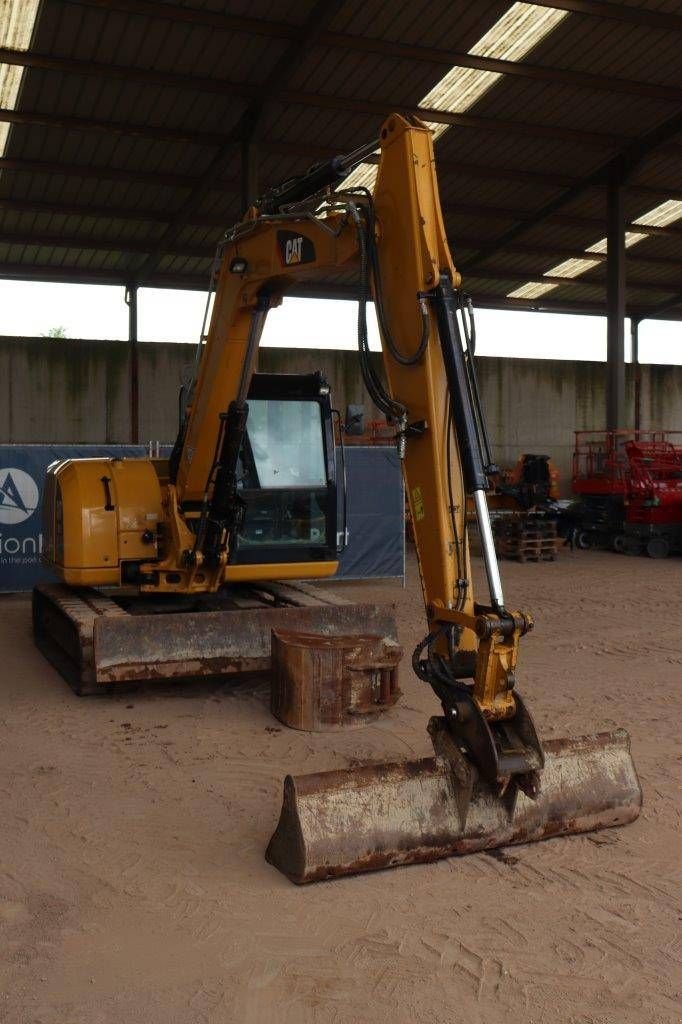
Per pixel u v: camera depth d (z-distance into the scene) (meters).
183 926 3.80
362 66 15.45
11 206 19.36
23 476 12.36
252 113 16.31
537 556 17.58
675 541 18.30
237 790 5.38
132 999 3.28
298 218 5.82
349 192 5.00
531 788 4.21
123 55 14.59
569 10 14.22
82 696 7.43
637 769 5.77
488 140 18.39
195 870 4.33
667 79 16.45
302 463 8.12
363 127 17.33
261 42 14.51
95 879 4.23
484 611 4.40
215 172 17.98
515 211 21.91
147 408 24.05
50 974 3.43
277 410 8.09
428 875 4.28
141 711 7.08
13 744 6.23
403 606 12.19
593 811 4.70
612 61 15.79
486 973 3.47
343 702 6.58
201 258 23.16
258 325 6.89
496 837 4.47
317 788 4.23
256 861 4.43
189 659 7.05
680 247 24.52
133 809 5.08
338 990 3.36
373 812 4.26
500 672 4.15
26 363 23.02
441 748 4.44
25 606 12.02
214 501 7.51
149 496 7.99
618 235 19.81
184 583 7.89
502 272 26.06
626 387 28.77
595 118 17.77
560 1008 3.25
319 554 8.13
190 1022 3.16
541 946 3.66
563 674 8.40
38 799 5.22
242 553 7.88
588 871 4.32
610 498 19.44
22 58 14.21
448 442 4.51
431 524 4.52
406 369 4.66
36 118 15.99
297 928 3.80
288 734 6.50
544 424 27.45
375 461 13.88
